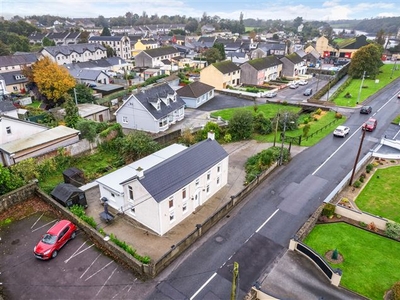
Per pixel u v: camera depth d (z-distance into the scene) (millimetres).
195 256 23328
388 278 20969
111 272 21453
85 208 29422
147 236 25625
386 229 24922
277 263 22531
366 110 54750
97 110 53844
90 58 115250
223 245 24500
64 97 55750
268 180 34281
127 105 50250
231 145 44500
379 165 36406
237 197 29984
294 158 39344
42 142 36812
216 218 27375
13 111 50562
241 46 141750
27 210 28000
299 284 20656
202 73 78500
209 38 159750
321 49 129750
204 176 29594
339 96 68000
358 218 26609
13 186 29188
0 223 26234
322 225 26438
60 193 28594
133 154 39312
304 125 51031
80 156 39531
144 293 19953
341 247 23812
